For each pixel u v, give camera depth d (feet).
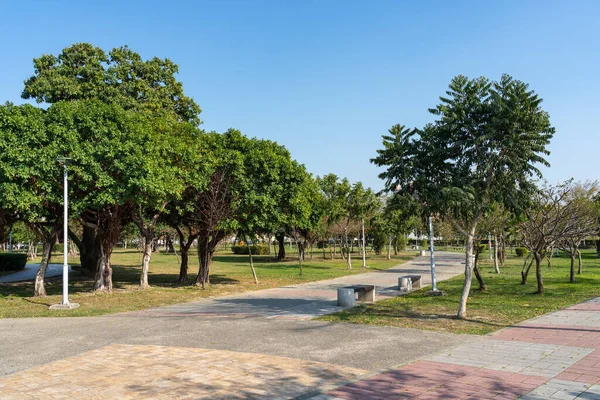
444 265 122.83
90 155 51.85
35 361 27.02
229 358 26.99
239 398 19.89
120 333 35.73
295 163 76.95
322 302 53.93
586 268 98.63
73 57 80.79
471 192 36.35
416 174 38.91
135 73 85.81
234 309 49.65
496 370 23.18
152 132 58.95
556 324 35.29
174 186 56.59
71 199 54.44
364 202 116.16
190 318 43.57
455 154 38.81
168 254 193.26
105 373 24.09
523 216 51.67
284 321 40.70
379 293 62.23
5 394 20.72
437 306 47.55
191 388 21.35
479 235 59.36
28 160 48.96
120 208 64.34
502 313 41.32
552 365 23.88
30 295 62.39
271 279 84.79
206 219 66.85
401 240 170.81
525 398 18.93
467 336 31.99
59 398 20.13
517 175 37.19
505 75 37.55
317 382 22.06
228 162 64.90
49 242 61.46
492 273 89.04
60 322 41.88
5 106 53.01
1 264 104.83
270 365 25.30
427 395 19.65
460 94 39.01
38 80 76.18
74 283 79.20
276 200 69.05
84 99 73.26
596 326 34.09
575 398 18.75
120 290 67.05
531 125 37.14
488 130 36.83
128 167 52.54
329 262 138.62
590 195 71.92
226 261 145.59
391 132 40.04
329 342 31.22
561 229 54.44
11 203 48.83
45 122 53.16
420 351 27.94
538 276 54.39
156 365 25.54
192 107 93.50
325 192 117.08
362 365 25.08
